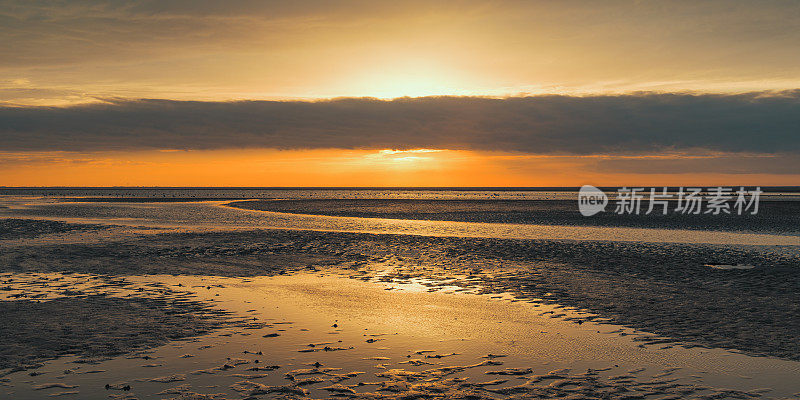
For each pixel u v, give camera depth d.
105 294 15.32
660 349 10.38
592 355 10.05
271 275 18.97
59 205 73.12
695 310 13.55
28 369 9.07
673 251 25.05
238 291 16.05
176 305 13.98
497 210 61.03
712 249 25.86
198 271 19.70
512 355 10.06
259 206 71.31
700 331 11.59
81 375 8.82
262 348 10.36
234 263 21.58
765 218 48.09
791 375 8.91
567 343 10.81
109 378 8.70
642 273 19.17
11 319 12.26
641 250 25.38
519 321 12.58
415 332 11.61
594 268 20.28
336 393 8.16
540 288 16.55
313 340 10.95
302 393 8.16
